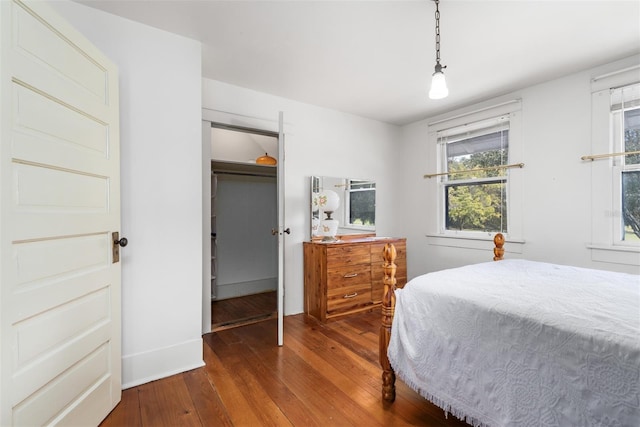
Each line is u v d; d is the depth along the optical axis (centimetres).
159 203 194
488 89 293
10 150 103
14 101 105
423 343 144
